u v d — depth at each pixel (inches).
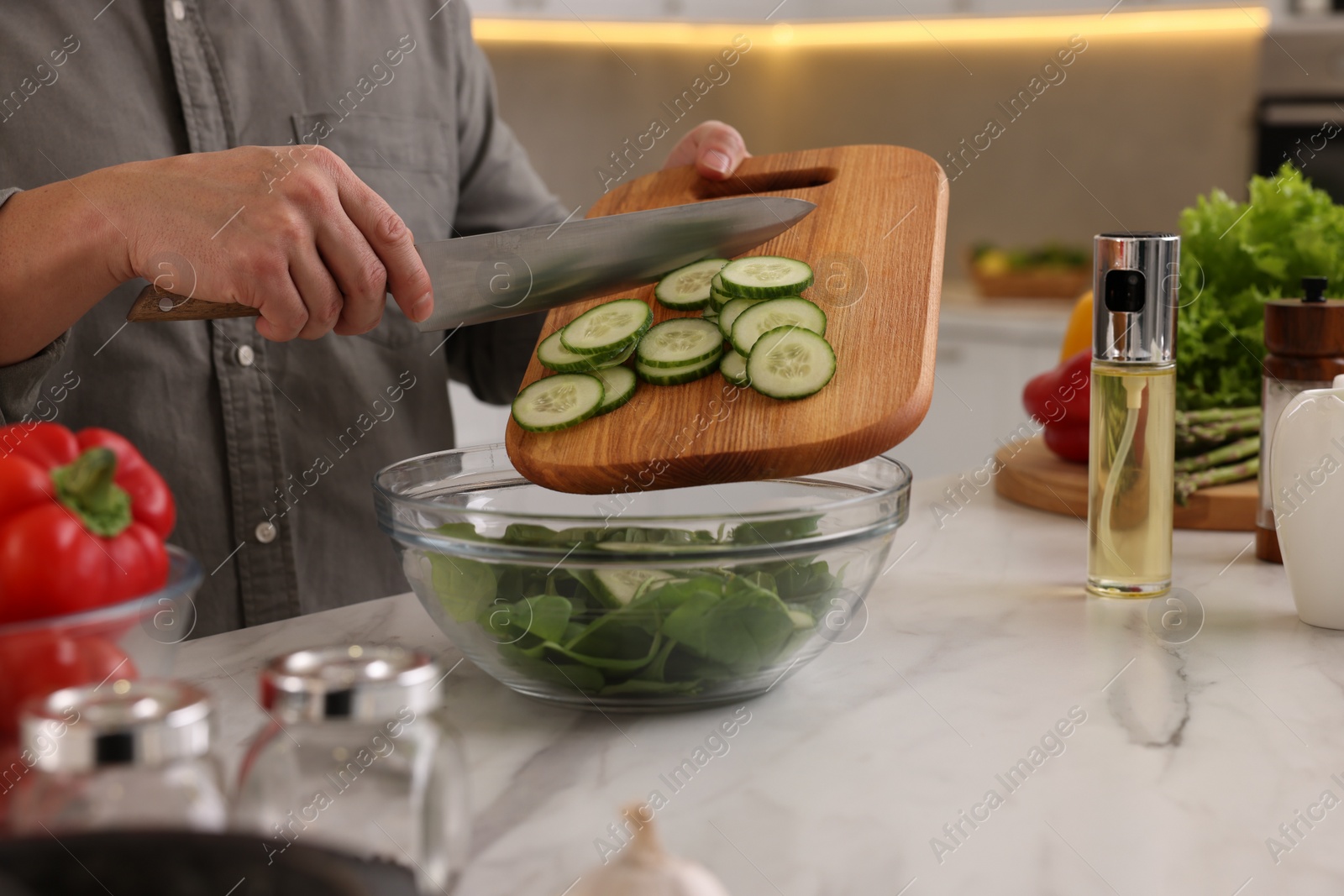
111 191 33.9
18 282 33.9
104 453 21.7
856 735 27.2
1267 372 38.6
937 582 38.9
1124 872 21.4
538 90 117.1
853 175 41.9
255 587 49.3
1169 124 120.9
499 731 27.3
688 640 25.6
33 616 20.9
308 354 49.7
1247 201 117.5
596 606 25.5
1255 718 27.9
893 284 36.1
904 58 135.0
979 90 131.0
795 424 31.8
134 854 14.4
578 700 27.6
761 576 25.9
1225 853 22.0
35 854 14.1
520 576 25.7
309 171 33.5
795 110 143.9
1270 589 37.4
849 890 20.8
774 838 22.6
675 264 37.4
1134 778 25.0
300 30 49.5
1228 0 104.7
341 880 14.8
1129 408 35.6
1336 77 103.5
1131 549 36.4
